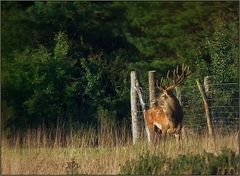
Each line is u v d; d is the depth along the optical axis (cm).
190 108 5100
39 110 7119
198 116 5044
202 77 6669
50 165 3912
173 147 4053
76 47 8331
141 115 5084
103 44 8819
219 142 4053
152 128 4912
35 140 4734
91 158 3997
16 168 3878
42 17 8575
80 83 7275
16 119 7025
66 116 7119
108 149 4234
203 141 4122
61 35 7744
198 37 8344
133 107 5081
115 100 7219
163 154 3875
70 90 7206
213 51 6850
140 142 4544
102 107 7188
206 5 8381
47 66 7275
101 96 7231
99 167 3869
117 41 8844
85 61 7356
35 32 8500
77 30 8750
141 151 3991
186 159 3684
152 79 4972
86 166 3878
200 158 3688
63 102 7219
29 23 8506
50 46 8375
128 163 3734
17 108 7106
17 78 7219
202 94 4669
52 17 8619
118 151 3994
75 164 3822
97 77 7269
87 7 8812
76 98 7256
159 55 8538
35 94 7162
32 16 8538
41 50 7625
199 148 3991
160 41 8500
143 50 8481
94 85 7238
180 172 3634
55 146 4325
